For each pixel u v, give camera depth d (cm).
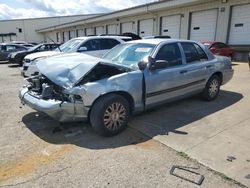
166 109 547
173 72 496
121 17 2638
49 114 397
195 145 373
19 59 1579
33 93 450
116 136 412
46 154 353
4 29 5041
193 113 520
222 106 567
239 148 361
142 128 443
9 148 373
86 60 438
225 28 1689
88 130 436
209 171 305
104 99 396
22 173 306
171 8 2027
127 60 504
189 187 276
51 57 492
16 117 511
